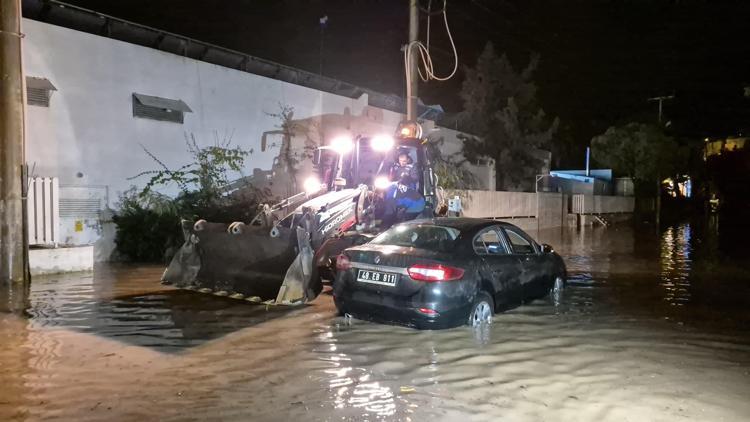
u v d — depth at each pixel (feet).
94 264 44.16
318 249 32.45
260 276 30.50
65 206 43.50
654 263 50.60
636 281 40.29
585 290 36.45
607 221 115.34
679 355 22.06
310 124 63.41
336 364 20.31
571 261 51.96
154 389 17.65
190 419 15.44
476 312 25.43
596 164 149.79
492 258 26.61
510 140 92.12
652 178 131.34
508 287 27.45
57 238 40.14
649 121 146.41
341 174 37.88
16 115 35.14
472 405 16.70
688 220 133.80
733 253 59.16
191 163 52.13
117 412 15.87
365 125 71.00
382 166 36.65
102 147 45.83
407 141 37.06
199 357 20.94
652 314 29.32
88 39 44.88
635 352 22.39
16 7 35.37
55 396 16.99
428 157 38.34
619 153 133.69
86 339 23.08
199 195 51.11
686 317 28.68
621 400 17.25
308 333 24.45
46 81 42.14
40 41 42.14
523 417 15.89
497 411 16.29
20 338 23.08
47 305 29.27
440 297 23.20
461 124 91.97
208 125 53.57
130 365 19.92
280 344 22.75
